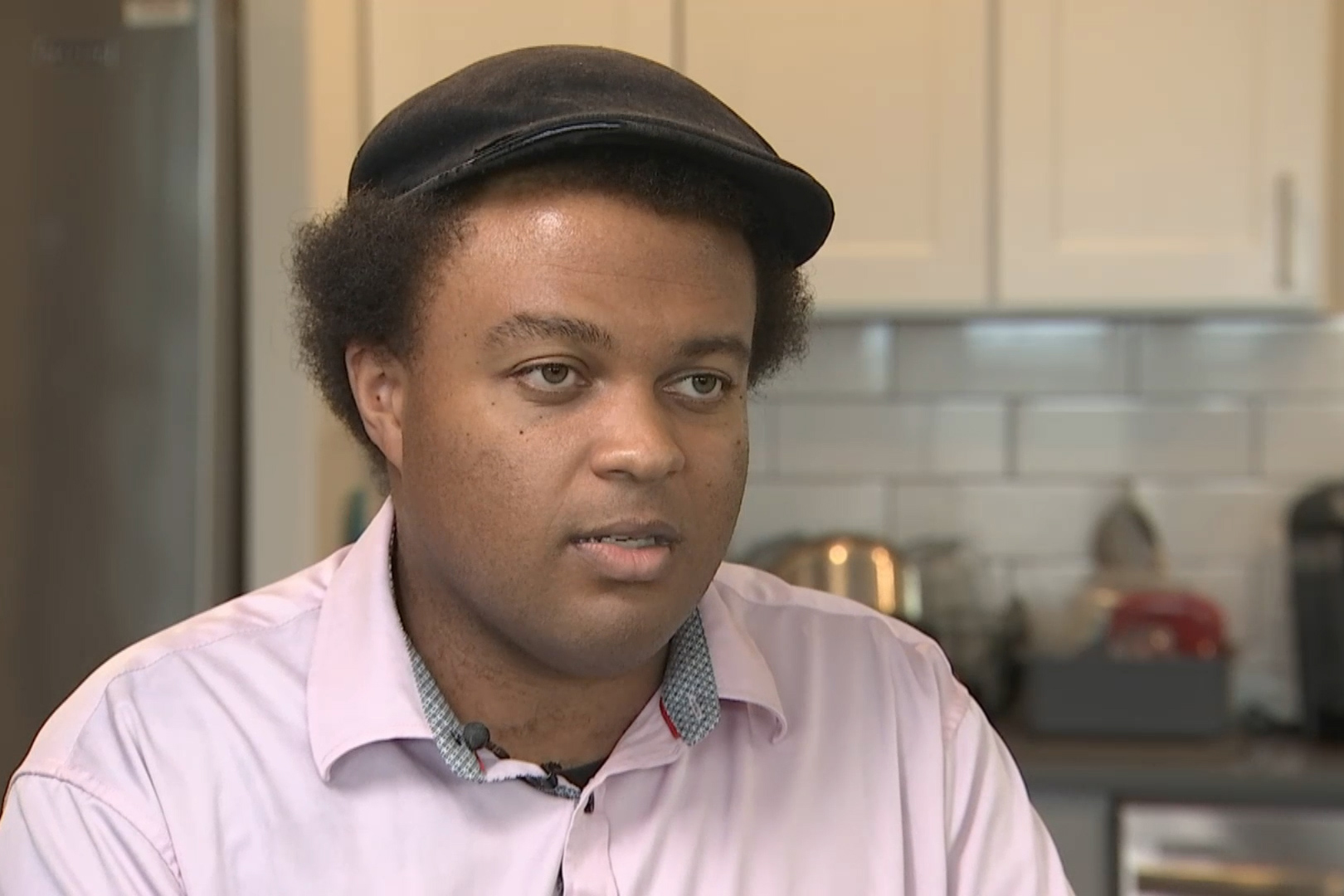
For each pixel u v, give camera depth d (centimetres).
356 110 168
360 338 70
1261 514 192
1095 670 169
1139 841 154
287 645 75
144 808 69
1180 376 194
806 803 77
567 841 69
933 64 168
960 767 83
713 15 169
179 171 146
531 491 62
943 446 197
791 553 177
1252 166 165
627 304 61
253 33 150
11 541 146
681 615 65
